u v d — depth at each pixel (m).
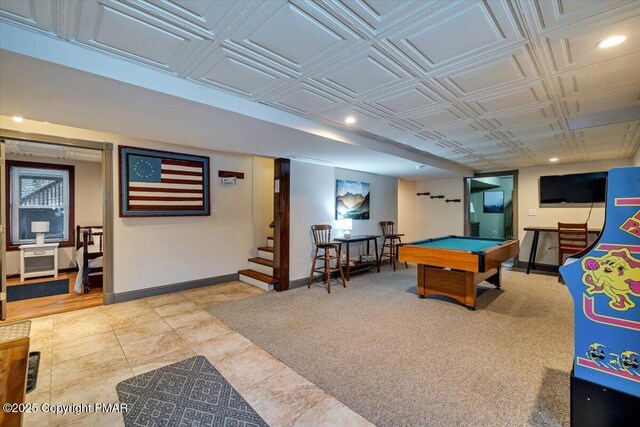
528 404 1.86
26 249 4.88
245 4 1.42
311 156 4.42
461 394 1.97
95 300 3.89
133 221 3.93
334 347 2.63
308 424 1.70
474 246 4.26
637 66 2.02
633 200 1.46
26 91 2.03
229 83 2.25
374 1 1.41
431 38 1.71
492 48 1.82
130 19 1.52
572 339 2.78
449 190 7.31
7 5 1.39
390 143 4.25
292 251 4.66
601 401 1.53
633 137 3.88
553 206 5.95
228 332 2.94
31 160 5.28
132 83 1.94
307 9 1.46
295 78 2.19
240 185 5.12
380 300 3.99
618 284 1.49
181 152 4.32
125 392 1.99
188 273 4.46
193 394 1.97
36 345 2.65
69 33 1.62
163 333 2.91
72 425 1.70
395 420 1.73
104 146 3.69
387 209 6.84
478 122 3.25
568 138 3.96
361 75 2.15
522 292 4.35
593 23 1.57
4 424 1.21
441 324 3.15
